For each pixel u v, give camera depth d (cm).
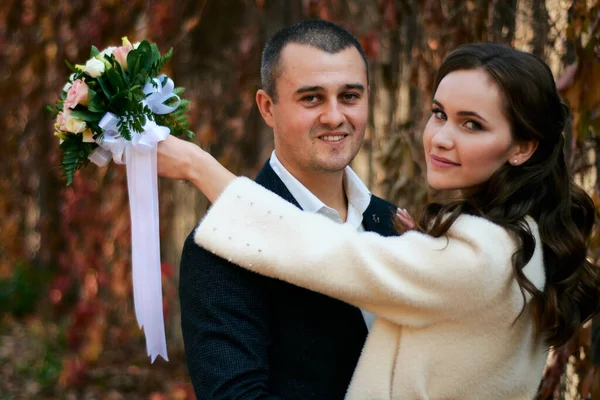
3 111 622
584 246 179
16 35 592
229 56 482
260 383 164
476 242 163
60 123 182
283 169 192
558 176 180
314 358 174
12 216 690
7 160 658
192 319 170
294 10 489
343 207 205
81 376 489
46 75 591
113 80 179
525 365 176
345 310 178
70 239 511
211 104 490
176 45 482
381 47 383
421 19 351
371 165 398
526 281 163
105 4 488
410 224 205
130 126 179
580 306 192
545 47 303
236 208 171
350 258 165
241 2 498
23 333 637
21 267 721
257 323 169
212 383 162
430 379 170
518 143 173
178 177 184
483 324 168
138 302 182
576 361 261
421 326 169
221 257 169
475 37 330
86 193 500
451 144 170
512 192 171
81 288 511
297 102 183
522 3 312
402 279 166
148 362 518
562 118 176
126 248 495
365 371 172
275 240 167
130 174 182
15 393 498
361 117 187
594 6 244
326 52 181
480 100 167
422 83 354
